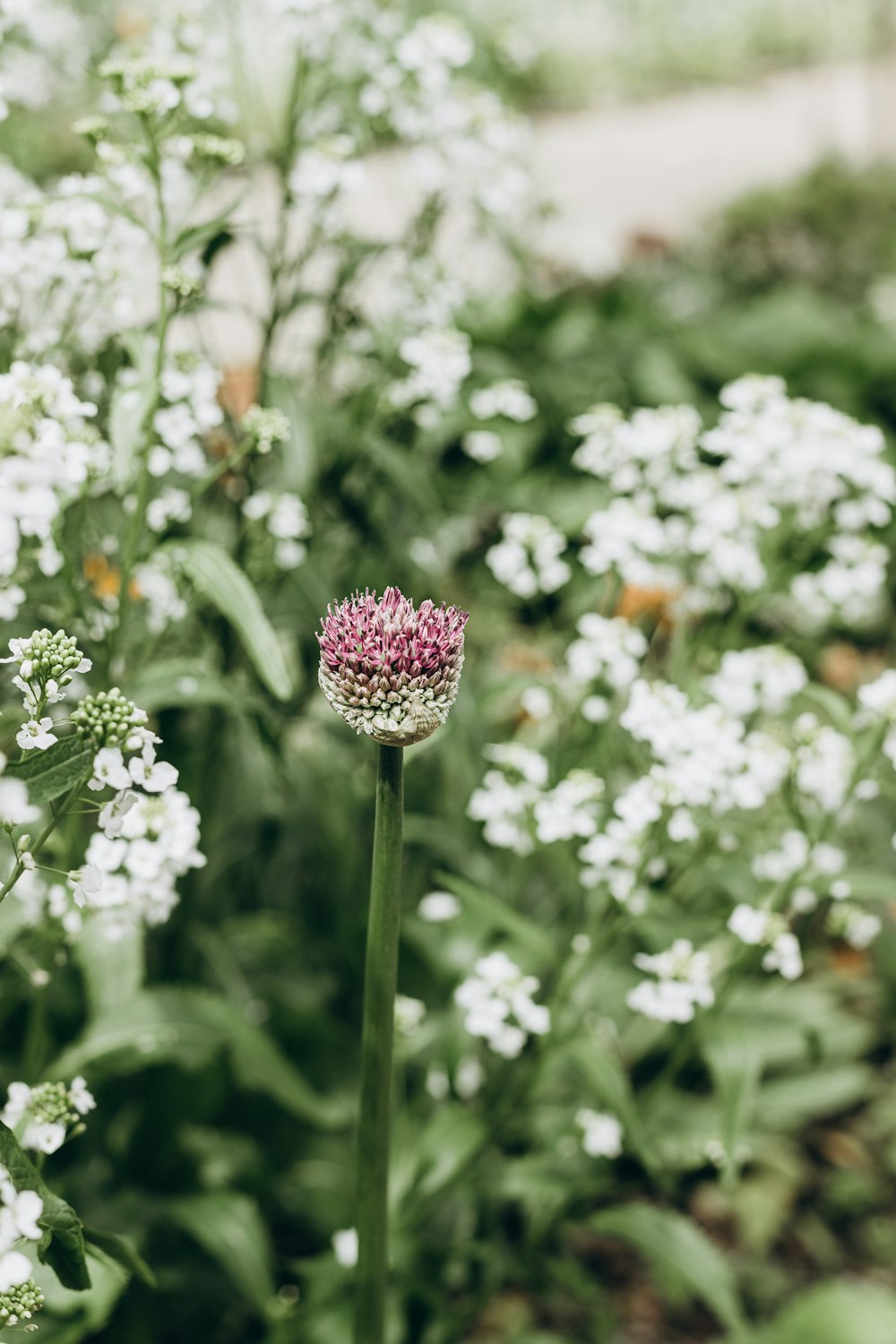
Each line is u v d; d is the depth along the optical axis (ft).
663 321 19.24
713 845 7.23
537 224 11.77
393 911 4.90
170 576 6.87
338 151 7.79
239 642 7.93
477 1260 8.31
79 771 4.20
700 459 10.67
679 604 8.54
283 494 7.57
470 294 10.39
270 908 9.74
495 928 7.87
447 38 8.43
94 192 6.46
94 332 7.18
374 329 8.87
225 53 8.43
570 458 15.38
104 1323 7.64
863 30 44.88
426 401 9.09
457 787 9.34
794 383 18.79
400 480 8.54
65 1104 4.73
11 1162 4.26
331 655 4.30
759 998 8.43
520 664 10.58
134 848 5.22
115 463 6.16
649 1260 10.13
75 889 4.19
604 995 7.38
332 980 9.50
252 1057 7.37
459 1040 7.07
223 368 8.39
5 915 6.00
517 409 9.36
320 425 8.32
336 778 8.93
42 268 6.67
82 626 6.56
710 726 6.51
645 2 42.98
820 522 8.26
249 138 8.47
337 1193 8.76
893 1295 9.80
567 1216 8.08
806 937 8.33
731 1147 6.47
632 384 17.22
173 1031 6.80
